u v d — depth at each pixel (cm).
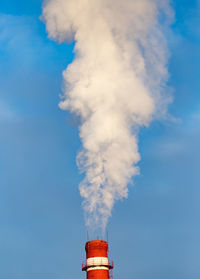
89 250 18512
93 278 18100
